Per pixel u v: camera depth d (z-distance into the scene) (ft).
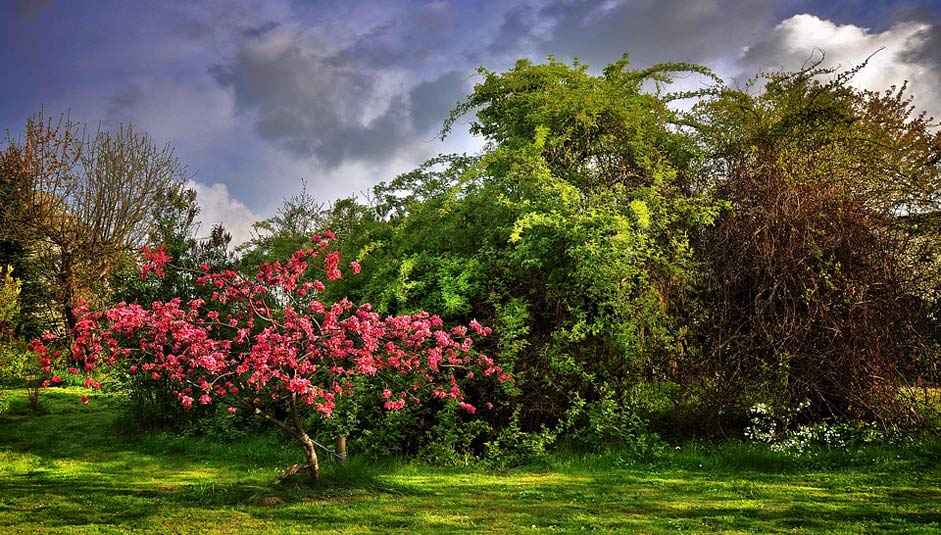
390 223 40.78
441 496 21.89
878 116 42.01
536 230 31.37
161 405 39.14
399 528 17.72
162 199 71.41
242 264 43.57
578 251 29.86
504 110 39.11
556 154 35.83
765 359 29.35
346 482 22.80
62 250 69.21
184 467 29.45
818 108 36.70
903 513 18.57
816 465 25.77
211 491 21.86
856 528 17.06
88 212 71.31
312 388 22.08
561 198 31.24
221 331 35.81
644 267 30.89
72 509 19.83
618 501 20.95
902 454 26.30
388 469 27.99
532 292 32.09
